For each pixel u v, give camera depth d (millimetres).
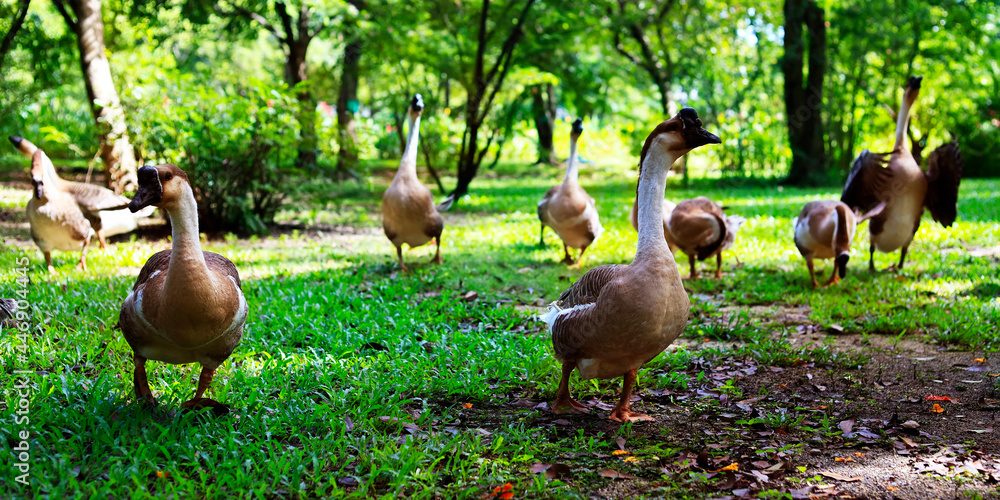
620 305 4219
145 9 18203
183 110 11984
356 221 15273
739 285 8984
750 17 25859
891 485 3795
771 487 3789
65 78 15820
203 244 11844
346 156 15219
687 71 24984
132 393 4836
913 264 9984
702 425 4723
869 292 8328
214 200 12742
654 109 33375
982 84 28500
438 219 9805
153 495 3559
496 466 3984
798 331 6996
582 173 31391
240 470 3678
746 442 4410
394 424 4578
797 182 24828
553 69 21312
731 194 21141
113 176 12969
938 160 8820
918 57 27484
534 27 19062
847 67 27938
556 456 4188
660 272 4254
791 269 10008
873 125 30734
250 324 6574
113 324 6398
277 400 4844
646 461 4117
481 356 5859
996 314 6965
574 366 4824
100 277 8414
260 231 13211
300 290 7879
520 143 40281
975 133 27594
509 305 7773
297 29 23328
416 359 5773
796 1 23844
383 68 24766
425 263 10328
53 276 8461
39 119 20859
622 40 25922
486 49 19312
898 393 5273
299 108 13023
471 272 9609
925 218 14180
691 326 7039
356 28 18328
